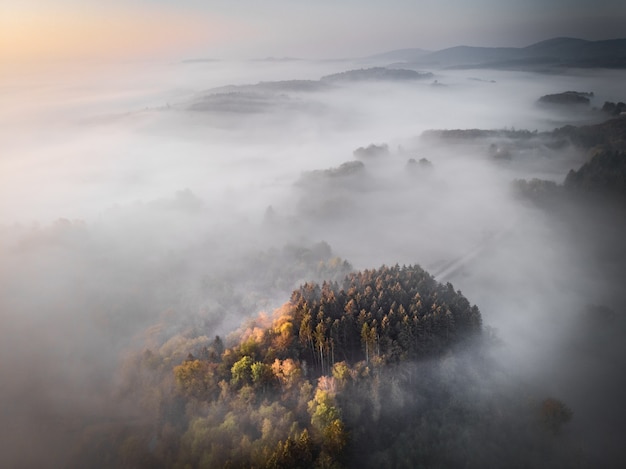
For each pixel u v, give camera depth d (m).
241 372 110.81
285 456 88.19
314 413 97.25
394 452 94.88
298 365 111.88
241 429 98.00
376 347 112.38
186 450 98.25
